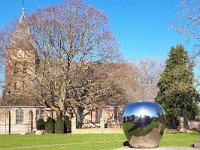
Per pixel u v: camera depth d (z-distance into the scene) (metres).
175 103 52.88
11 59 47.03
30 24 47.00
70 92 49.19
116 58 49.00
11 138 37.22
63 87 47.31
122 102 52.88
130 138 18.62
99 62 48.00
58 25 46.88
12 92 47.31
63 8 47.31
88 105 49.47
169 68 54.91
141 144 18.41
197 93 50.50
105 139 33.66
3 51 46.97
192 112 54.09
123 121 18.78
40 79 46.94
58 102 48.31
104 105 52.66
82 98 48.69
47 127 47.50
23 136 40.44
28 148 26.78
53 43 46.97
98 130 46.06
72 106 50.38
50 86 47.09
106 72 48.22
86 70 47.59
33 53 46.97
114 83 48.47
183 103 52.59
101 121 46.56
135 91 55.84
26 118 60.81
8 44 47.03
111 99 50.66
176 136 36.00
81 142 31.16
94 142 30.78
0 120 59.75
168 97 53.00
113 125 56.03
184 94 50.94
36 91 47.25
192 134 39.22
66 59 46.88
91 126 56.25
